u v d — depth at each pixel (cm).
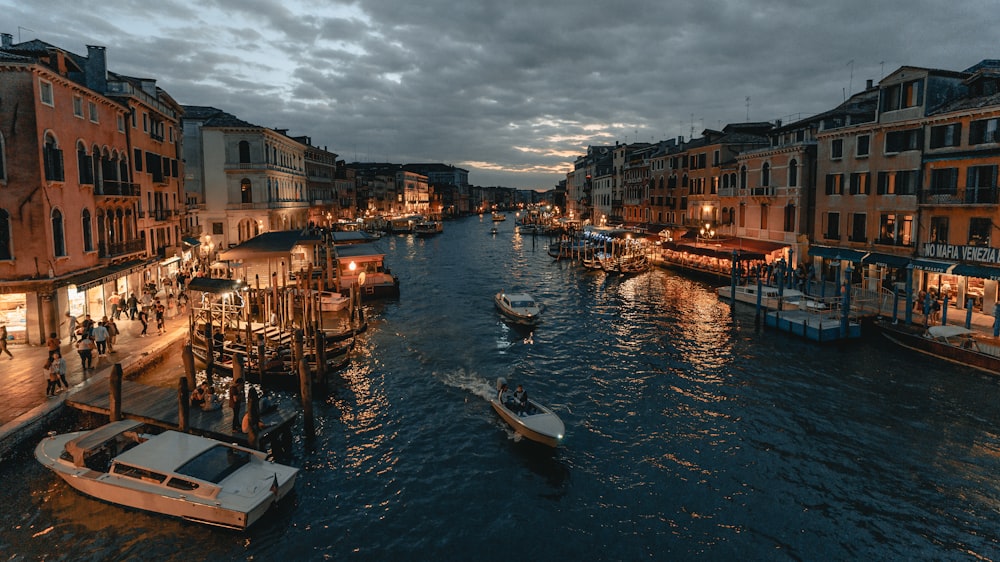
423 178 15888
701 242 4975
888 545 1312
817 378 2297
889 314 2919
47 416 1680
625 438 1819
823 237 3781
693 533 1360
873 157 3381
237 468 1432
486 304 3884
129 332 2605
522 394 1897
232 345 2430
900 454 1695
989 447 1723
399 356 2644
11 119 2109
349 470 1628
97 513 1372
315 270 4203
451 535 1357
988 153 2716
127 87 3042
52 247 2225
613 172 8506
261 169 5575
